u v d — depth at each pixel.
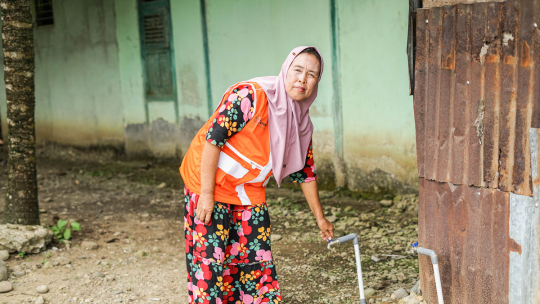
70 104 9.30
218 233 2.45
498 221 2.39
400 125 5.43
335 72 5.84
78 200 6.20
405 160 5.46
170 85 7.72
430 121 2.62
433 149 2.63
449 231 2.63
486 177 2.40
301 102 2.47
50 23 9.39
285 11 6.11
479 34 2.33
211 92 7.19
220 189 2.44
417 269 3.59
